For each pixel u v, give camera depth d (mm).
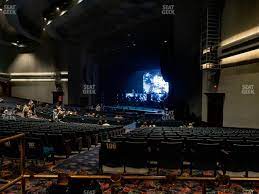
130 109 45031
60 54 46188
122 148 7875
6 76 48625
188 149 8047
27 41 48031
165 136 9109
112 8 31516
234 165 7535
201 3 24797
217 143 7922
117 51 46906
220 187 6770
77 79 45219
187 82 27109
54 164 9242
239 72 19000
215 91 22531
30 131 10273
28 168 8641
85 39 44156
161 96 46750
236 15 19375
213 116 22344
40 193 6289
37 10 35219
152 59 43750
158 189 6652
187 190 6613
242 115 18609
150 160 8062
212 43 22312
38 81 48281
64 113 28172
